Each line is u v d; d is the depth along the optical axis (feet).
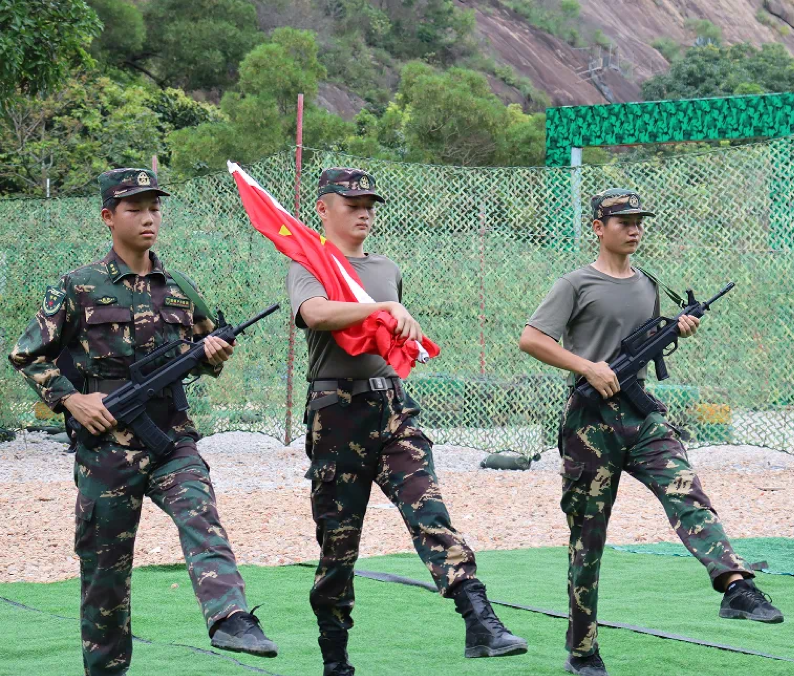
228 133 99.76
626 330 16.43
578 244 37.35
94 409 14.21
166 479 14.34
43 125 83.61
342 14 259.60
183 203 41.70
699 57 253.03
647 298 16.66
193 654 17.90
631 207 16.40
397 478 14.79
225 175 40.88
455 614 20.53
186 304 15.37
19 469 39.29
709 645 18.15
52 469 39.50
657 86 250.78
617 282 16.57
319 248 15.35
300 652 18.12
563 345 16.96
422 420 39.40
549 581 23.20
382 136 120.37
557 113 55.93
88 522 14.35
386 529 28.43
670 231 37.09
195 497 14.03
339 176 15.70
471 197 38.52
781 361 35.94
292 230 15.48
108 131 87.25
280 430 40.52
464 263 38.65
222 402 41.19
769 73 253.44
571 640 16.25
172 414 14.74
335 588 15.31
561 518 30.09
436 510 14.44
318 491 15.11
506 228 38.22
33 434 46.73
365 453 14.97
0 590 22.94
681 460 15.78
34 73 50.88
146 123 91.09
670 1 449.48
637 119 54.65
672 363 37.52
